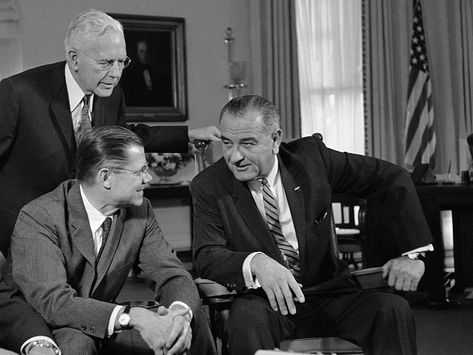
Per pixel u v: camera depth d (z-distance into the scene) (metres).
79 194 2.53
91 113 3.03
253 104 2.54
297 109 8.57
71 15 8.01
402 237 2.76
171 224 8.41
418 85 8.26
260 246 2.68
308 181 2.74
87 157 2.46
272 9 8.53
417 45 8.32
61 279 2.43
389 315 2.60
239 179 2.60
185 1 8.55
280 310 2.46
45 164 2.90
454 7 8.72
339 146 8.77
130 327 2.36
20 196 2.92
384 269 2.74
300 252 2.69
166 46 8.43
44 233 2.47
